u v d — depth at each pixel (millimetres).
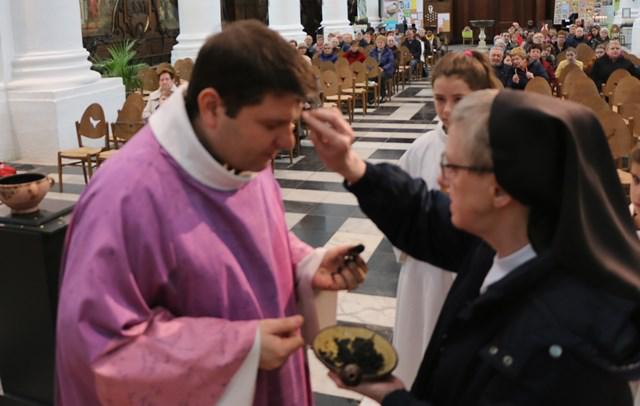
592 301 1008
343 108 12188
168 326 1224
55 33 8586
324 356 1300
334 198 6465
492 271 1163
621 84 7801
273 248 1438
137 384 1177
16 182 2721
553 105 1060
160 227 1235
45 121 8328
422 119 11016
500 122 1039
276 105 1181
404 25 23938
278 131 1221
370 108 12422
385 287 4301
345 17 19312
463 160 1088
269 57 1166
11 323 2740
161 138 1274
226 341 1207
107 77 10539
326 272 1563
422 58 17797
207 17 13789
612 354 968
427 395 1229
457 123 1109
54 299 2668
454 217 1146
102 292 1171
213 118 1228
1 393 2865
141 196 1224
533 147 1018
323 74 10672
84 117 6941
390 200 1449
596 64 10469
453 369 1140
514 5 30359
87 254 1192
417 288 2322
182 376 1188
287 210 6113
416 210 1465
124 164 1259
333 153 1384
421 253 1501
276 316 1355
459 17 30953
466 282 1281
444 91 2027
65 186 7043
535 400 993
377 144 9023
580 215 992
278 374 1454
